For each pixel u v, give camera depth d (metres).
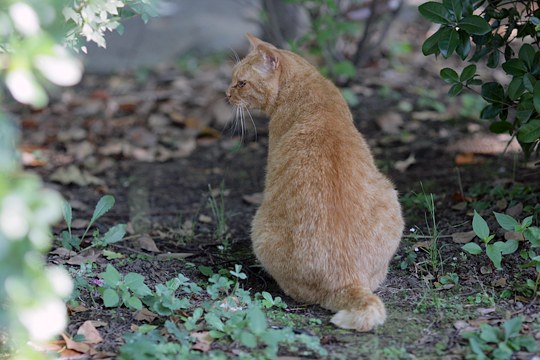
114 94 13.61
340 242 6.01
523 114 6.78
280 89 7.09
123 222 8.68
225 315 5.78
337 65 12.38
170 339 5.55
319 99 6.84
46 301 3.98
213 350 5.36
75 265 6.91
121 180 10.25
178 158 11.04
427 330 5.71
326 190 6.10
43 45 3.91
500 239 7.17
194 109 12.62
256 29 16.78
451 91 7.12
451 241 7.37
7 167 4.09
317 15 12.48
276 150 6.65
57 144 11.48
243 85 7.27
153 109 12.69
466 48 6.79
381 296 6.41
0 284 3.89
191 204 9.38
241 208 9.21
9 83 3.90
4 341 5.26
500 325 5.71
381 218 6.23
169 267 7.11
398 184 9.45
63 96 13.44
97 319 5.93
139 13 6.73
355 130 6.75
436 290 6.44
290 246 6.14
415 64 14.30
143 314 5.90
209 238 8.20
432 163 10.14
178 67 15.16
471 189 8.71
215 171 10.52
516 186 8.23
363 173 6.33
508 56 7.23
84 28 6.16
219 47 16.39
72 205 9.11
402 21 16.23
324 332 5.70
